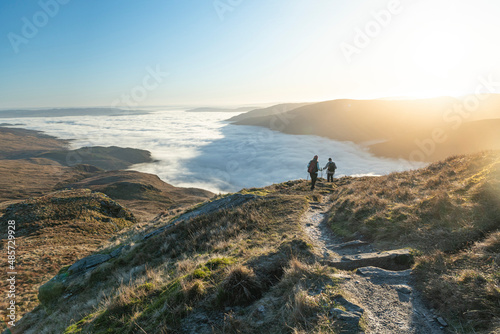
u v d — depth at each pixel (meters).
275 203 12.70
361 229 7.50
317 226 9.39
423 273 4.33
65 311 9.71
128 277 10.08
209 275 5.20
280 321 3.66
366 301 3.80
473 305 3.30
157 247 12.48
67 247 26.09
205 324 3.98
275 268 5.20
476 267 3.99
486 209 5.73
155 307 4.71
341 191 14.96
